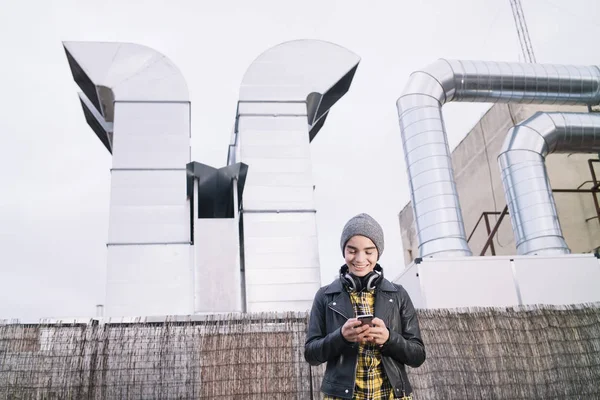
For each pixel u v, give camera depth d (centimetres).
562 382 545
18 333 479
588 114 1001
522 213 910
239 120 1043
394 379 224
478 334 550
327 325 242
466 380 530
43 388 471
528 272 719
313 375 511
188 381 495
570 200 1189
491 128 1407
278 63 1084
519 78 1025
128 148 984
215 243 945
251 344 515
